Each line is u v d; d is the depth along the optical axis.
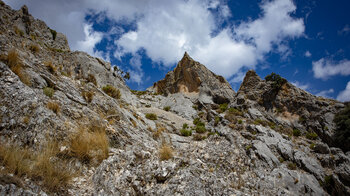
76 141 6.80
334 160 14.12
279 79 27.33
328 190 12.20
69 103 9.13
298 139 19.48
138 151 6.59
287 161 14.48
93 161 6.52
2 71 7.27
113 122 10.61
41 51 17.03
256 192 9.33
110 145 8.45
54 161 5.57
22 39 15.79
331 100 23.36
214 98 39.81
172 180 5.09
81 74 20.00
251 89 28.88
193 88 43.09
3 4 19.25
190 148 14.25
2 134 5.38
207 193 4.73
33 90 7.86
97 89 13.76
